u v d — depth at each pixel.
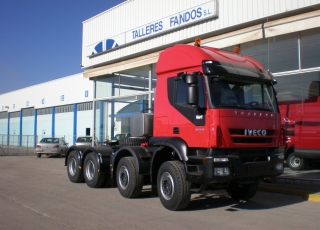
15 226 6.41
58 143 25.25
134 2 16.77
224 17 12.59
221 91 7.15
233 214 7.34
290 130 11.45
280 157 7.71
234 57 8.05
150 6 15.81
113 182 10.78
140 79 16.30
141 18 16.30
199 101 7.11
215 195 9.62
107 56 17.98
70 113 35.88
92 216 7.14
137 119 9.48
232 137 6.95
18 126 46.09
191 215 7.23
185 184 7.31
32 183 11.67
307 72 11.09
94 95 19.34
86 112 33.53
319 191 9.61
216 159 6.75
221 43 12.55
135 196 8.92
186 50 7.73
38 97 41.34
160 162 8.23
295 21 10.58
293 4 10.66
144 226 6.39
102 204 8.29
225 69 7.24
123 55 16.92
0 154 28.52
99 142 17.17
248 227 6.32
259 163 7.23
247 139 7.21
